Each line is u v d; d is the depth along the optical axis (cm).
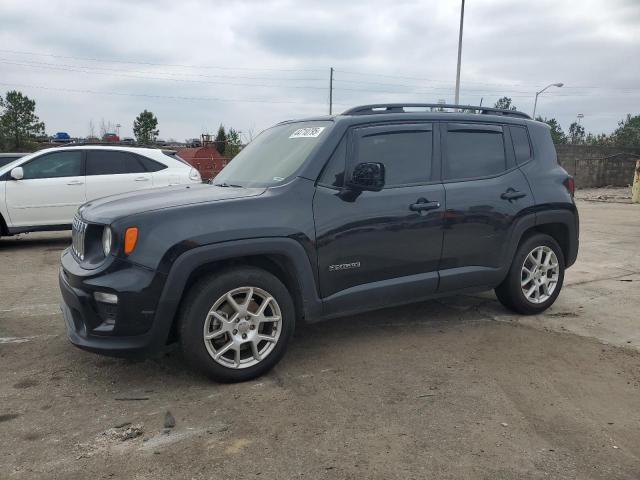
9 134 4044
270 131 525
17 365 418
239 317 380
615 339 475
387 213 433
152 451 297
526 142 533
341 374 399
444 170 473
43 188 944
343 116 443
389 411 342
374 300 438
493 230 491
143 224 356
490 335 484
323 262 408
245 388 376
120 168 994
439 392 369
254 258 396
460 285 482
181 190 447
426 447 300
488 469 280
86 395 366
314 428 321
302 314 411
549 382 386
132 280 349
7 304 588
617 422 330
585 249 945
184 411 343
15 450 299
